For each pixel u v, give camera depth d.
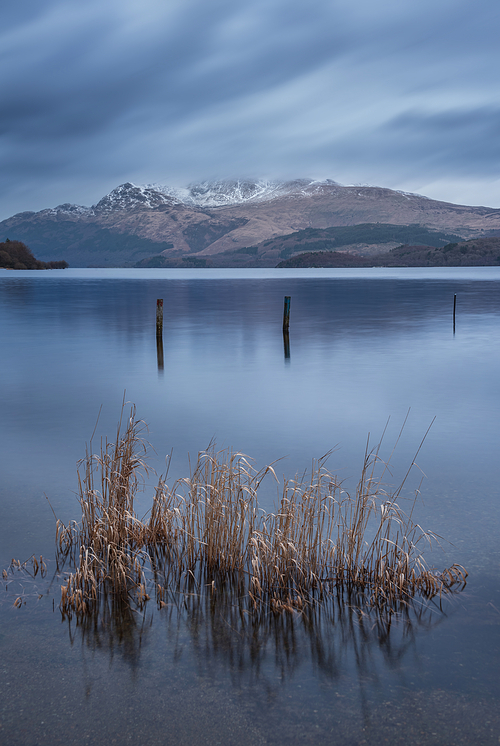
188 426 14.57
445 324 40.34
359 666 5.57
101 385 20.25
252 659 5.67
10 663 5.59
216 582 7.03
